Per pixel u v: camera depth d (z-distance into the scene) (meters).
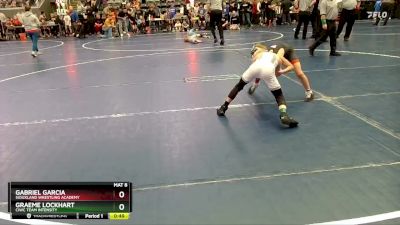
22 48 19.16
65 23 26.31
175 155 4.81
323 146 4.87
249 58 11.91
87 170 4.48
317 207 3.53
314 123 5.71
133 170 4.44
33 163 4.76
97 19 26.81
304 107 6.49
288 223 3.31
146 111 6.70
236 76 9.27
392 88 7.38
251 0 27.64
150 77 9.66
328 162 4.42
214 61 11.66
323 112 6.18
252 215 3.46
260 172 4.26
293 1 27.00
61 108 7.19
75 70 11.35
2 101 7.96
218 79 9.02
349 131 5.33
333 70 9.26
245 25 26.69
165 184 4.09
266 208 3.55
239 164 4.48
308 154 4.66
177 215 3.51
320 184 3.94
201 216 3.48
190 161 4.62
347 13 13.91
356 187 3.85
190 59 12.29
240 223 3.35
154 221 3.43
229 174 4.25
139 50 15.59
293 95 7.25
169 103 7.13
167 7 29.33
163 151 4.95
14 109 7.29
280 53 6.32
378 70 9.02
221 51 13.87
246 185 4.00
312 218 3.37
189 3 28.14
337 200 3.63
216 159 4.64
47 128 6.07
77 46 18.77
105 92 8.28
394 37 15.23
